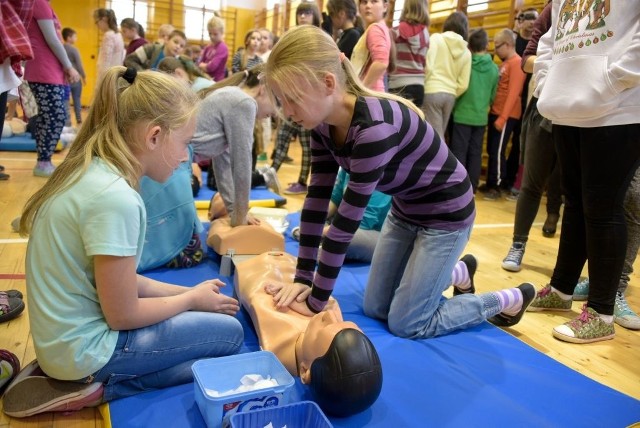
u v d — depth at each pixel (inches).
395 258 64.9
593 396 52.6
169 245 76.5
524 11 159.6
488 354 59.8
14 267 76.3
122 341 44.6
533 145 90.2
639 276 96.4
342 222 51.6
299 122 49.8
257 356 48.1
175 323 47.9
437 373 54.6
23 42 84.7
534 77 74.7
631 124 59.0
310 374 46.1
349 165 52.3
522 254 96.1
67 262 41.3
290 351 51.5
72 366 42.2
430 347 60.5
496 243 113.3
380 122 49.4
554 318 75.4
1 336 57.1
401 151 54.1
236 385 47.1
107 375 44.9
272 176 137.2
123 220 40.9
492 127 163.8
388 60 111.8
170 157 45.7
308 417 42.2
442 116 146.7
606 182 61.8
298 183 144.6
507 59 156.4
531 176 91.9
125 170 42.9
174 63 115.9
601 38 58.9
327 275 53.4
